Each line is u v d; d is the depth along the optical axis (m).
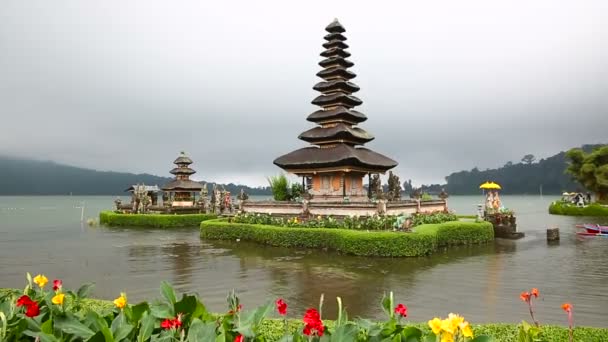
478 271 16.30
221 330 4.40
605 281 14.45
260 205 31.22
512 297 12.19
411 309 10.95
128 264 18.38
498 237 29.61
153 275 15.77
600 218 54.34
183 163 53.28
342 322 4.91
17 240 28.78
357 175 33.81
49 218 56.47
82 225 43.41
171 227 41.12
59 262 19.06
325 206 27.61
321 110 36.16
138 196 50.59
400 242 19.80
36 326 4.48
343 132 32.28
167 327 4.35
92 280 14.93
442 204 35.41
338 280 14.63
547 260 19.14
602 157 73.19
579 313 10.45
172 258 20.05
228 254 21.17
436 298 12.10
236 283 14.25
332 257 19.78
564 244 25.56
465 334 3.49
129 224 43.44
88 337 4.19
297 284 14.04
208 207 52.06
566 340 7.02
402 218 22.39
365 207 25.75
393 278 14.95
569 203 70.81
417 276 15.32
